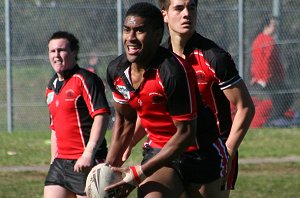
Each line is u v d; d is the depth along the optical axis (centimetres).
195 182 1436
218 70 1518
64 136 1739
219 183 1464
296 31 4381
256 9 4359
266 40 4266
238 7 4188
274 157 3466
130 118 1473
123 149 1497
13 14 4559
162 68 1320
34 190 2678
